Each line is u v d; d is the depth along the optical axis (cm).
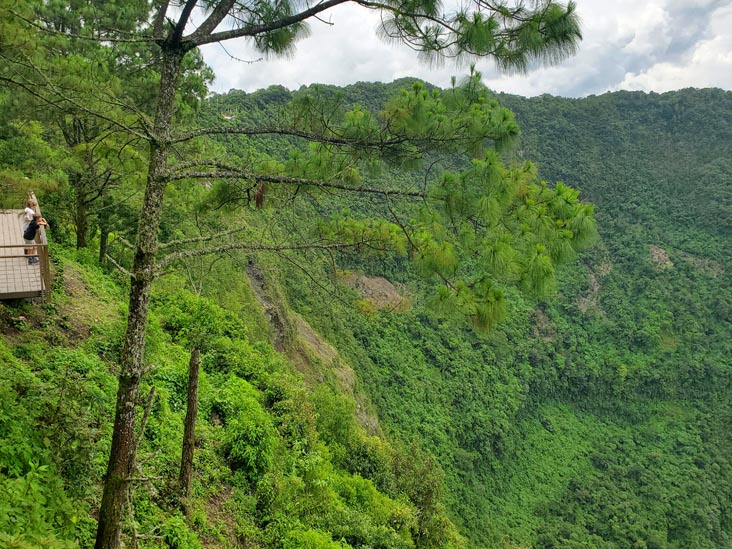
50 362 819
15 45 741
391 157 527
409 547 1259
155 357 1135
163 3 442
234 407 1188
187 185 994
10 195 1034
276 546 904
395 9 448
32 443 547
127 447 433
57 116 1065
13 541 328
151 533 662
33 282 920
